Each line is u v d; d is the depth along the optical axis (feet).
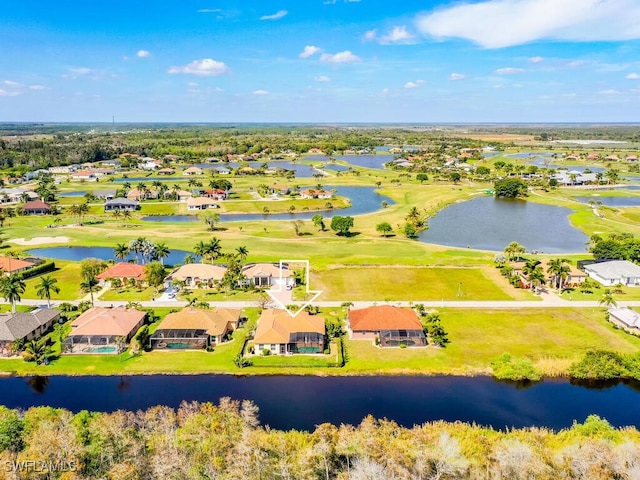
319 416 224.94
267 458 178.91
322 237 568.41
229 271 394.73
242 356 279.08
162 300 365.61
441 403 236.43
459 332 310.65
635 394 247.50
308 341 283.79
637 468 168.25
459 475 171.94
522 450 177.06
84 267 415.03
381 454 177.78
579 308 350.64
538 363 268.82
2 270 410.52
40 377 260.42
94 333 289.53
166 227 624.59
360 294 379.55
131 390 247.29
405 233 583.58
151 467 175.11
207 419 198.08
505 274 419.33
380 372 263.90
